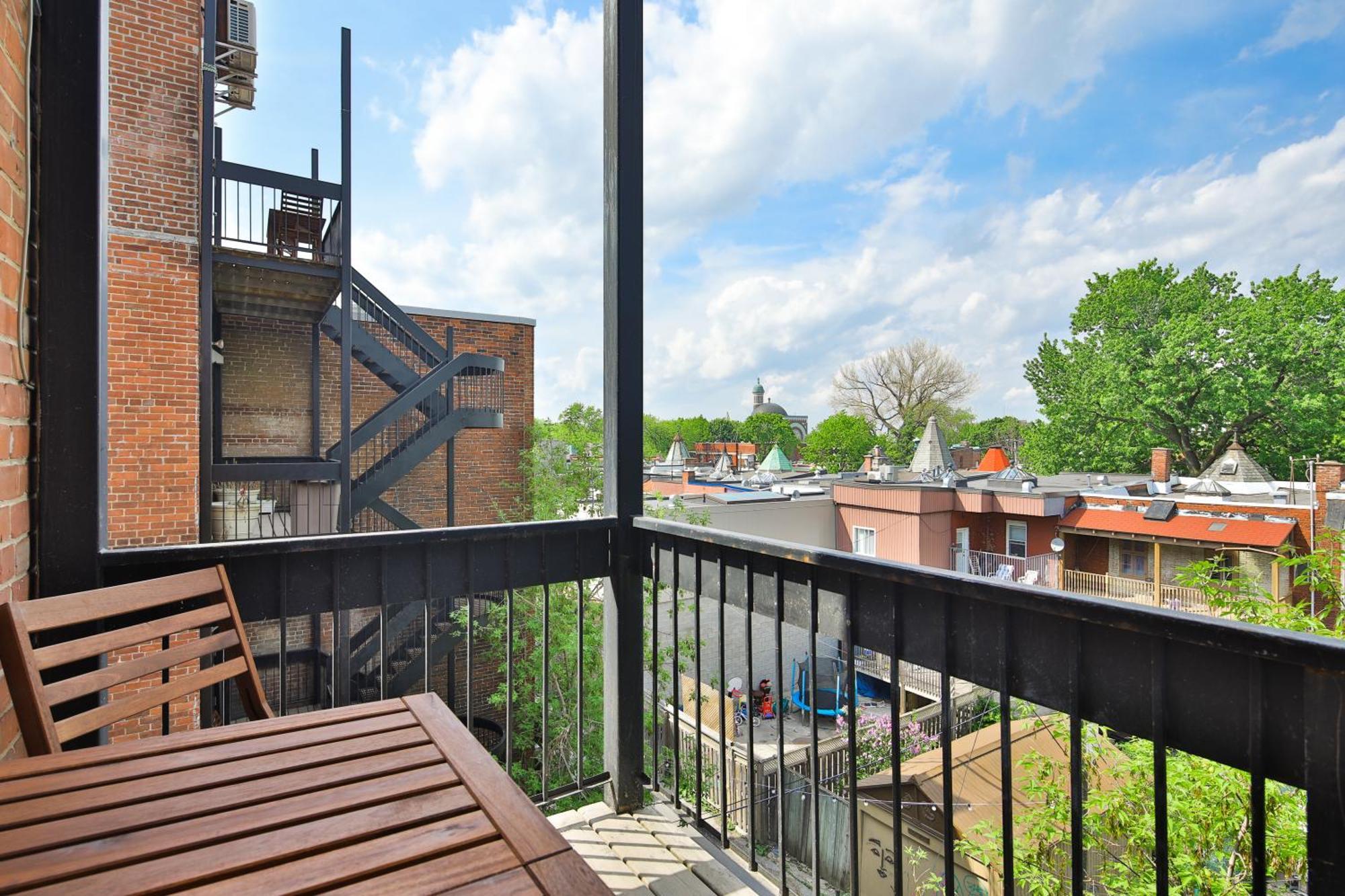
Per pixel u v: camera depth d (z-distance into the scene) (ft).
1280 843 11.05
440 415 33.42
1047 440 118.42
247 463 25.68
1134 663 3.11
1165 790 2.95
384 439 36.65
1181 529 55.06
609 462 7.24
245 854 2.44
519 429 41.22
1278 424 96.63
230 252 23.59
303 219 28.81
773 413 218.59
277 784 2.98
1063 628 3.41
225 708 4.98
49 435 4.73
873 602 4.47
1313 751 2.46
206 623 4.83
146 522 20.74
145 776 3.04
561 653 33.35
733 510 60.80
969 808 18.80
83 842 2.52
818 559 4.72
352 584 5.80
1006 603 3.51
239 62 30.81
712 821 8.59
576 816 6.81
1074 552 61.82
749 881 5.71
